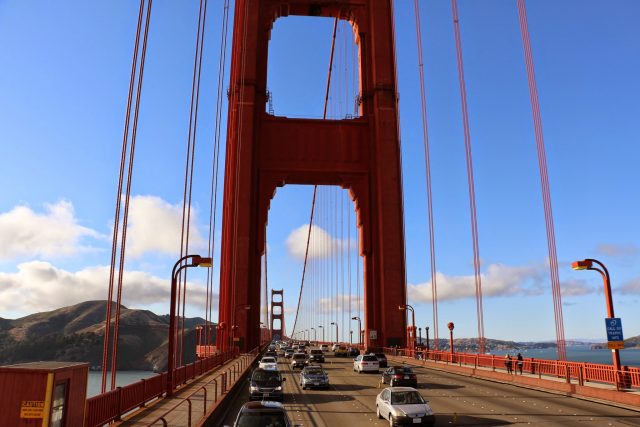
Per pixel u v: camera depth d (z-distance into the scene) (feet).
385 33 255.50
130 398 54.03
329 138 247.29
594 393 72.64
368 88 253.24
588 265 73.92
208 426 49.67
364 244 235.81
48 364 31.53
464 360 133.90
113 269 62.39
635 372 67.87
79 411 32.09
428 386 94.07
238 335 215.10
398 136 244.22
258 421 37.93
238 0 273.13
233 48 268.21
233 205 235.20
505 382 100.89
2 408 28.04
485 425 52.90
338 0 263.08
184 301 100.22
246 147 237.45
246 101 243.81
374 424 54.60
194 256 73.46
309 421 56.49
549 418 56.85
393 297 222.89
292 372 134.51
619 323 72.23
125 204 69.15
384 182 235.61
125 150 69.31
